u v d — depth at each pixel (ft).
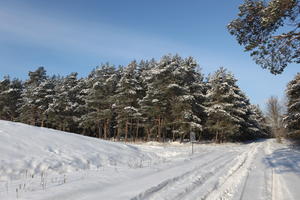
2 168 24.40
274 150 73.10
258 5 26.27
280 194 21.47
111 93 133.18
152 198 18.69
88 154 37.65
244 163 42.39
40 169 27.35
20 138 34.99
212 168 35.04
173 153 60.44
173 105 111.45
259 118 247.09
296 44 26.86
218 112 117.29
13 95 167.94
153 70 116.47
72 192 18.94
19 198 16.90
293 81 107.45
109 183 22.94
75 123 149.07
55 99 143.33
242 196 20.67
